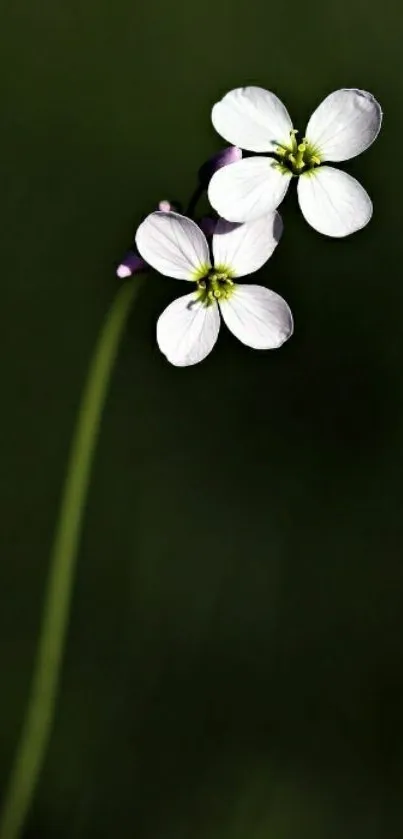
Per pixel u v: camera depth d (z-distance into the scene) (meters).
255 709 0.29
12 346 0.31
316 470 0.30
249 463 0.30
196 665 0.30
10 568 0.30
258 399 0.31
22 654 0.30
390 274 0.31
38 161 0.31
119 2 0.31
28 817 0.29
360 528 0.30
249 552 0.30
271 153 0.25
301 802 0.29
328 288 0.31
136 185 0.31
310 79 0.31
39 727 0.26
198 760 0.29
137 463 0.30
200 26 0.31
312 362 0.31
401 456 0.30
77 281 0.31
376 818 0.29
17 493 0.30
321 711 0.29
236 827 0.29
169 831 0.29
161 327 0.25
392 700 0.29
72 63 0.31
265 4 0.31
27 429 0.30
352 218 0.25
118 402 0.31
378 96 0.31
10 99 0.31
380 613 0.30
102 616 0.30
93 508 0.30
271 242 0.25
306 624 0.30
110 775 0.29
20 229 0.31
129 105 0.31
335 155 0.25
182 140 0.31
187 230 0.24
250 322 0.25
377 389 0.31
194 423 0.31
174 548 0.30
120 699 0.29
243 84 0.31
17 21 0.31
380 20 0.31
